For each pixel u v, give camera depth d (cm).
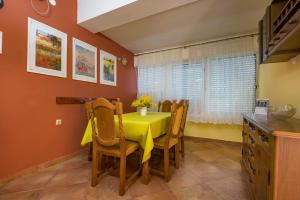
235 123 336
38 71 215
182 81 395
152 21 283
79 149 278
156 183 186
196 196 162
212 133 374
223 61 349
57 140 243
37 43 214
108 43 355
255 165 144
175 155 225
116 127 193
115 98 376
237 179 196
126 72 420
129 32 327
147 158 174
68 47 259
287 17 125
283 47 159
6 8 182
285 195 98
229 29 311
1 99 179
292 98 199
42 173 208
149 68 438
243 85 330
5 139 183
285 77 213
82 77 286
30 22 205
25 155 202
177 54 400
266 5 232
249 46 323
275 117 173
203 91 367
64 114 254
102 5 243
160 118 215
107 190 171
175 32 325
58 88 244
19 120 196
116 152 167
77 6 272
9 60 185
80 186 178
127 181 177
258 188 133
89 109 187
